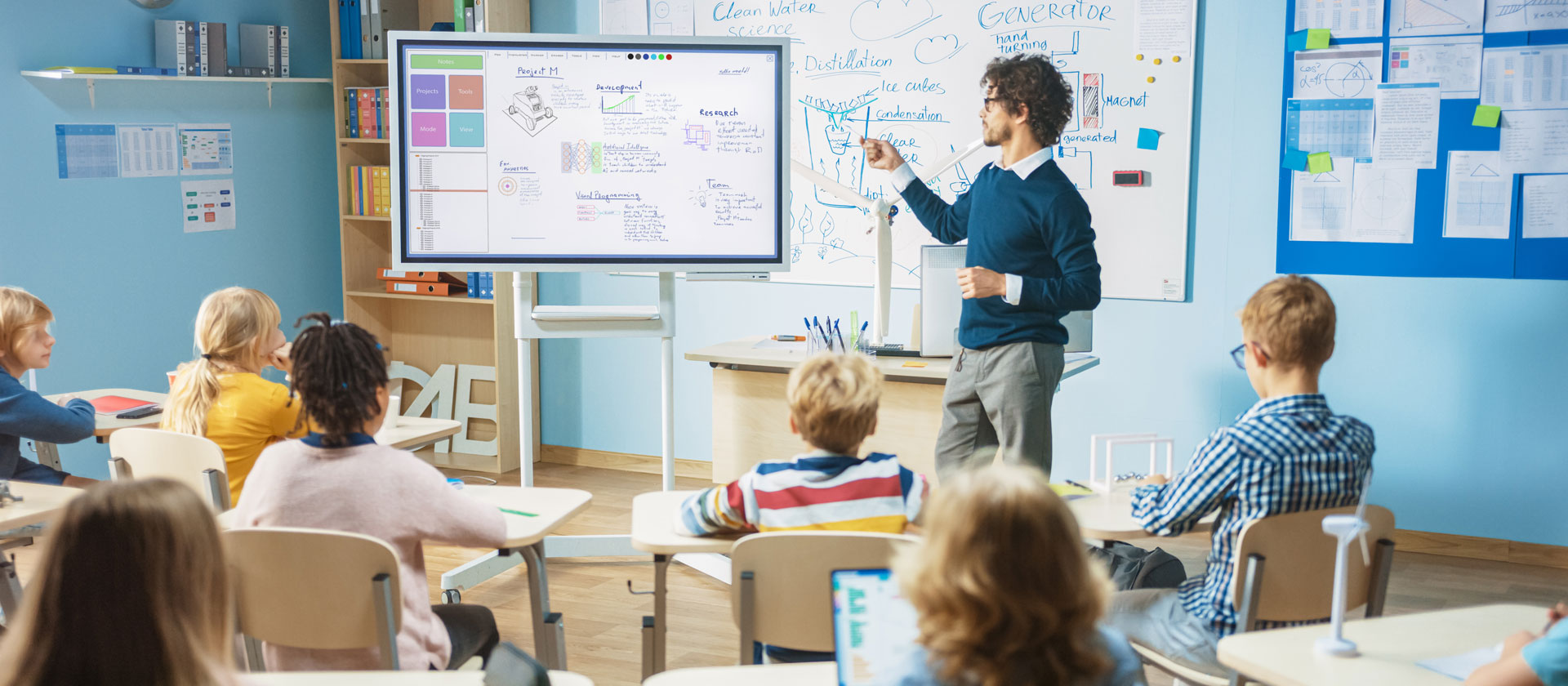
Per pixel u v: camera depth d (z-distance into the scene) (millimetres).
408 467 1998
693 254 3656
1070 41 4195
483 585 3633
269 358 2885
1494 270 3785
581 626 3311
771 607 1873
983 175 3326
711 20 4750
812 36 4605
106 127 4371
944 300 3865
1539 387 3789
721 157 3617
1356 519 1554
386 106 4965
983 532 1112
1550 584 3682
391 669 1855
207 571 1126
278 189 5102
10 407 2941
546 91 3551
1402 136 3830
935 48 4402
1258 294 2018
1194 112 4082
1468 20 3707
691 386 5043
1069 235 3145
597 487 4906
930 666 1122
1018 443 3223
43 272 4199
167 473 2621
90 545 1062
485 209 3584
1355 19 3836
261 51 4828
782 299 4816
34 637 1060
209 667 1104
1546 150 3676
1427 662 1535
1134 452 4324
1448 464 3941
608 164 3598
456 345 5406
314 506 1939
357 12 4969
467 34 3506
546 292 5211
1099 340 4328
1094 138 4215
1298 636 1627
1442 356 3895
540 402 5344
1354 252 3943
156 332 4629
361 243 5301
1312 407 1979
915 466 3805
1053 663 1102
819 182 4062
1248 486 1966
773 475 2035
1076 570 1117
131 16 4438
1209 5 4016
